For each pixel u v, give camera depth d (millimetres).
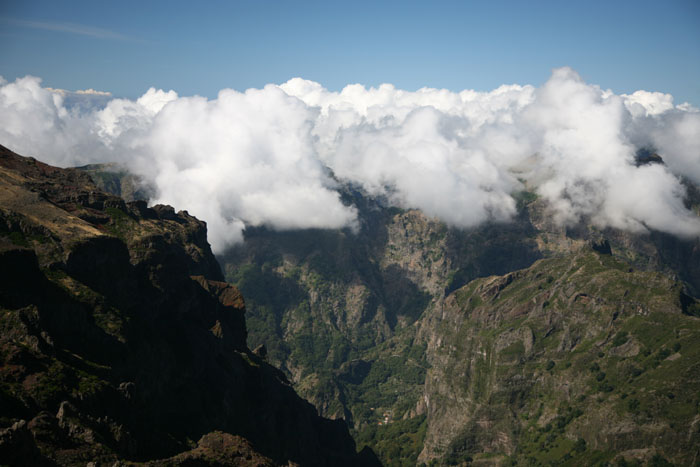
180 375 167000
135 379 144125
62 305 133750
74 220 165875
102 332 140375
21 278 130125
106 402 121625
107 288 157875
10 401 106562
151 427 141375
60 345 129125
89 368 128125
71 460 99875
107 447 106562
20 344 117250
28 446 91438
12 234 147875
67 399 113188
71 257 149125
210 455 130500
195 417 158750
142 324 160625
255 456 137000
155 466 115875
